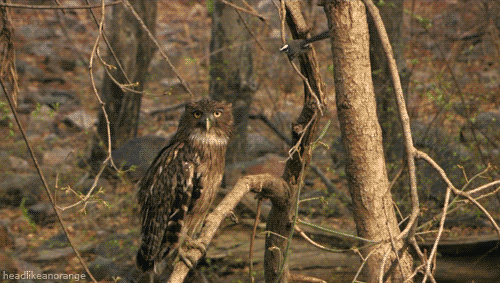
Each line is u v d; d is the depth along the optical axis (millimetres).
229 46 14164
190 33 29875
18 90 6426
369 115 5020
